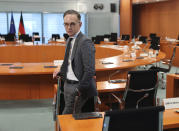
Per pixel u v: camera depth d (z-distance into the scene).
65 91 2.60
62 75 2.64
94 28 16.34
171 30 14.32
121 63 4.96
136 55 6.27
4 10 14.51
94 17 16.23
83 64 2.38
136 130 1.44
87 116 2.10
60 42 11.43
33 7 14.98
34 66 4.82
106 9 16.38
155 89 3.21
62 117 2.10
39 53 8.27
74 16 2.38
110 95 3.73
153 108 1.43
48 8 15.23
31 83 4.84
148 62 5.11
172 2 14.05
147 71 3.03
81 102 2.51
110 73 5.11
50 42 11.80
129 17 15.50
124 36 13.81
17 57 8.10
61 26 15.61
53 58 8.35
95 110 2.66
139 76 3.02
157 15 15.58
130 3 15.38
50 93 4.90
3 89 4.84
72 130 1.84
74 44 2.45
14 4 14.62
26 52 8.16
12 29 13.28
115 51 7.48
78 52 2.40
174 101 2.39
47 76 4.85
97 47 8.34
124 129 1.42
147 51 7.07
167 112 2.26
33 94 4.87
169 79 4.38
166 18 14.70
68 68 2.55
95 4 16.09
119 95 3.85
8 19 14.65
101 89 3.37
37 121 4.06
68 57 2.54
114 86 3.54
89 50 2.36
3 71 4.28
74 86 2.50
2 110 4.61
